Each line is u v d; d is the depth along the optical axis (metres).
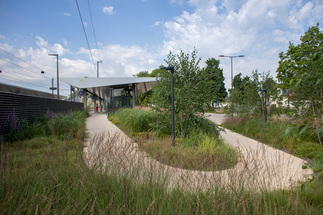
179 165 3.33
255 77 12.62
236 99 15.34
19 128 7.32
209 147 5.46
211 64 34.81
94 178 2.65
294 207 2.39
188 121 8.35
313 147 6.04
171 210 2.19
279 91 12.00
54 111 14.25
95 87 29.94
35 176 2.56
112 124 14.76
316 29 13.20
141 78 28.69
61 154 3.36
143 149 3.89
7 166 2.55
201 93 8.52
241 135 10.76
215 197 2.43
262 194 2.65
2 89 15.27
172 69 7.14
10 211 1.94
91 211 2.06
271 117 11.77
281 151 6.75
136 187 2.57
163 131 8.87
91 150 3.77
